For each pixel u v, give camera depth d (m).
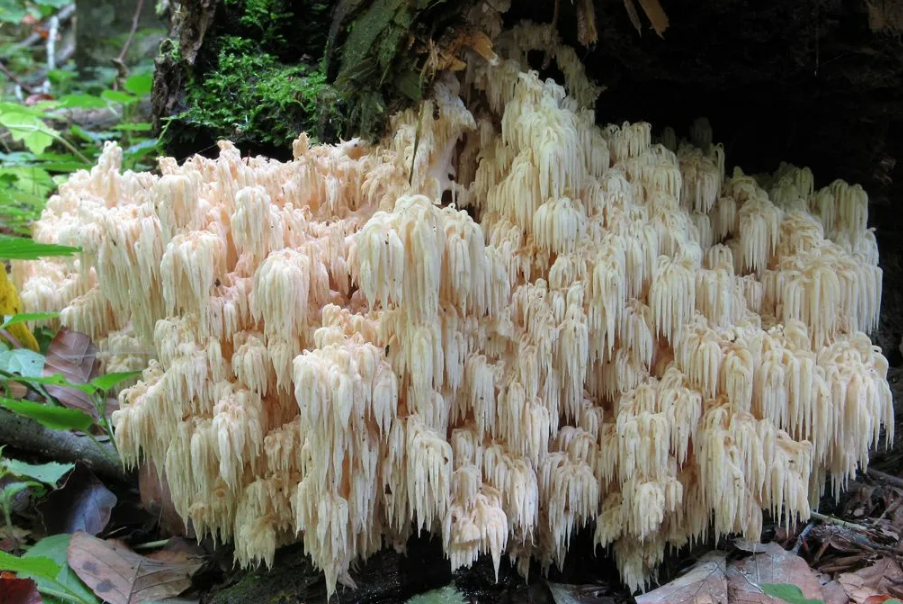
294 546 4.00
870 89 4.19
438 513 3.53
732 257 4.00
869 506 4.56
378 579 3.84
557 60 4.08
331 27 5.08
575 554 4.20
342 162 3.92
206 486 3.59
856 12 3.77
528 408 3.53
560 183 3.56
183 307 3.53
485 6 3.79
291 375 3.47
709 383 3.65
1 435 4.75
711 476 3.60
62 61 12.87
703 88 4.43
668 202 3.79
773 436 3.60
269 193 3.77
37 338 5.27
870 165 4.68
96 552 3.97
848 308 3.88
